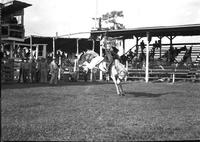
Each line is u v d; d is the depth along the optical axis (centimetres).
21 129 777
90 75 3462
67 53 4078
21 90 1795
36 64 2819
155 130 810
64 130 782
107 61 1634
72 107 1162
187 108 1227
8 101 1294
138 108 1179
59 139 697
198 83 2845
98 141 691
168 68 3272
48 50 4028
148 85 2495
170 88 2227
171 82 3058
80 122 884
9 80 2677
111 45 1648
